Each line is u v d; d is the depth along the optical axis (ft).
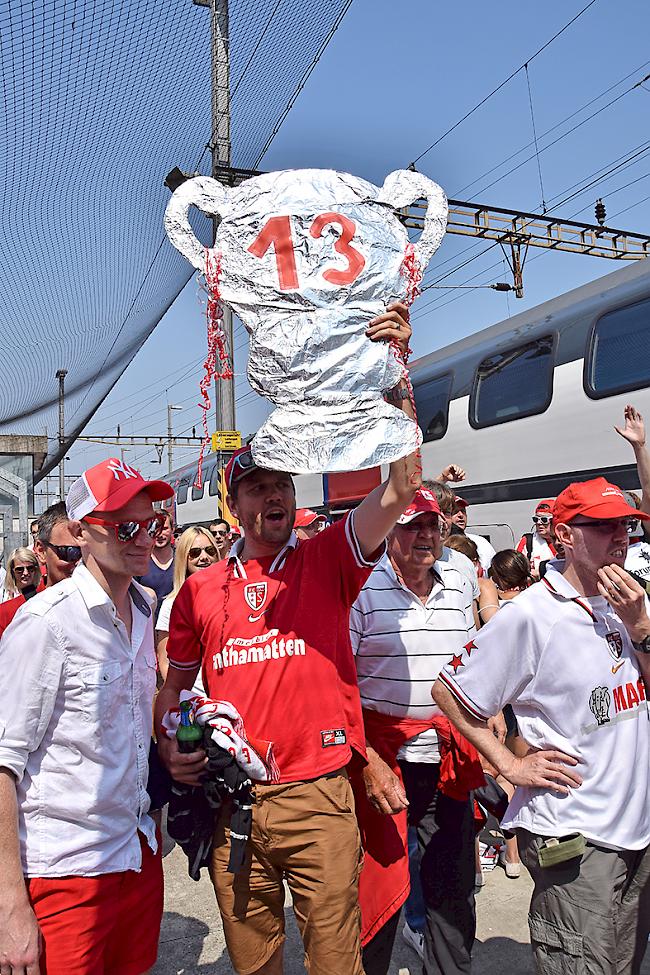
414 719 10.06
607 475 25.31
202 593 8.62
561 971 7.59
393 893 9.04
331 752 7.99
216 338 7.75
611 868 7.52
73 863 7.04
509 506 29.84
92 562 7.52
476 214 49.49
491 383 31.86
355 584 8.32
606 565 7.69
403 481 7.75
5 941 6.47
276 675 7.98
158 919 8.05
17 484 39.78
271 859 7.96
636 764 7.73
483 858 14.89
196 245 7.64
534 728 8.03
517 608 7.93
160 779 8.75
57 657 6.99
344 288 7.38
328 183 7.58
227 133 25.14
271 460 7.26
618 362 25.46
